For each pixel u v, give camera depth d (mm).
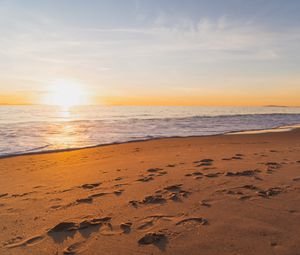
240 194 3992
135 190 4453
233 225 2955
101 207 3709
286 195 3877
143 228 2988
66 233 2943
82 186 4906
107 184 4953
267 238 2639
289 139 13477
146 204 3740
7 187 5176
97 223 3160
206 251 2461
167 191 4289
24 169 7129
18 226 3199
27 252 2582
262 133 17031
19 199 4305
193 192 4176
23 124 24031
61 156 9320
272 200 3688
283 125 25203
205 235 2758
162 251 2498
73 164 7641
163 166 6410
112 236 2834
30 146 12062
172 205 3650
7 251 2613
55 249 2621
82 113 55688
